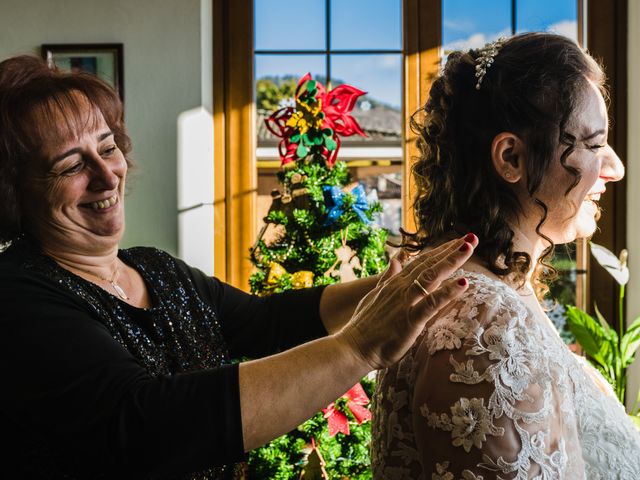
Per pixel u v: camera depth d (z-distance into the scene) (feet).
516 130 2.75
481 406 2.48
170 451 2.70
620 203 8.28
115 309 3.43
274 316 4.27
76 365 2.91
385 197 8.45
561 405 2.60
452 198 2.95
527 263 2.85
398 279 2.70
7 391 2.91
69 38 7.70
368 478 6.15
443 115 2.99
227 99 8.29
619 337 7.90
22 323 2.98
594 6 8.24
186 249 7.81
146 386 2.83
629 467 2.83
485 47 2.92
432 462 2.57
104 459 2.80
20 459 3.04
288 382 2.69
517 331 2.57
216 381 2.75
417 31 8.30
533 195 2.80
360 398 5.81
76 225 3.43
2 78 3.30
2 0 7.64
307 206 6.47
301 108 6.50
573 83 2.72
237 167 8.30
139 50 7.73
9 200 3.33
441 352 2.60
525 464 2.45
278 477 5.85
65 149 3.29
